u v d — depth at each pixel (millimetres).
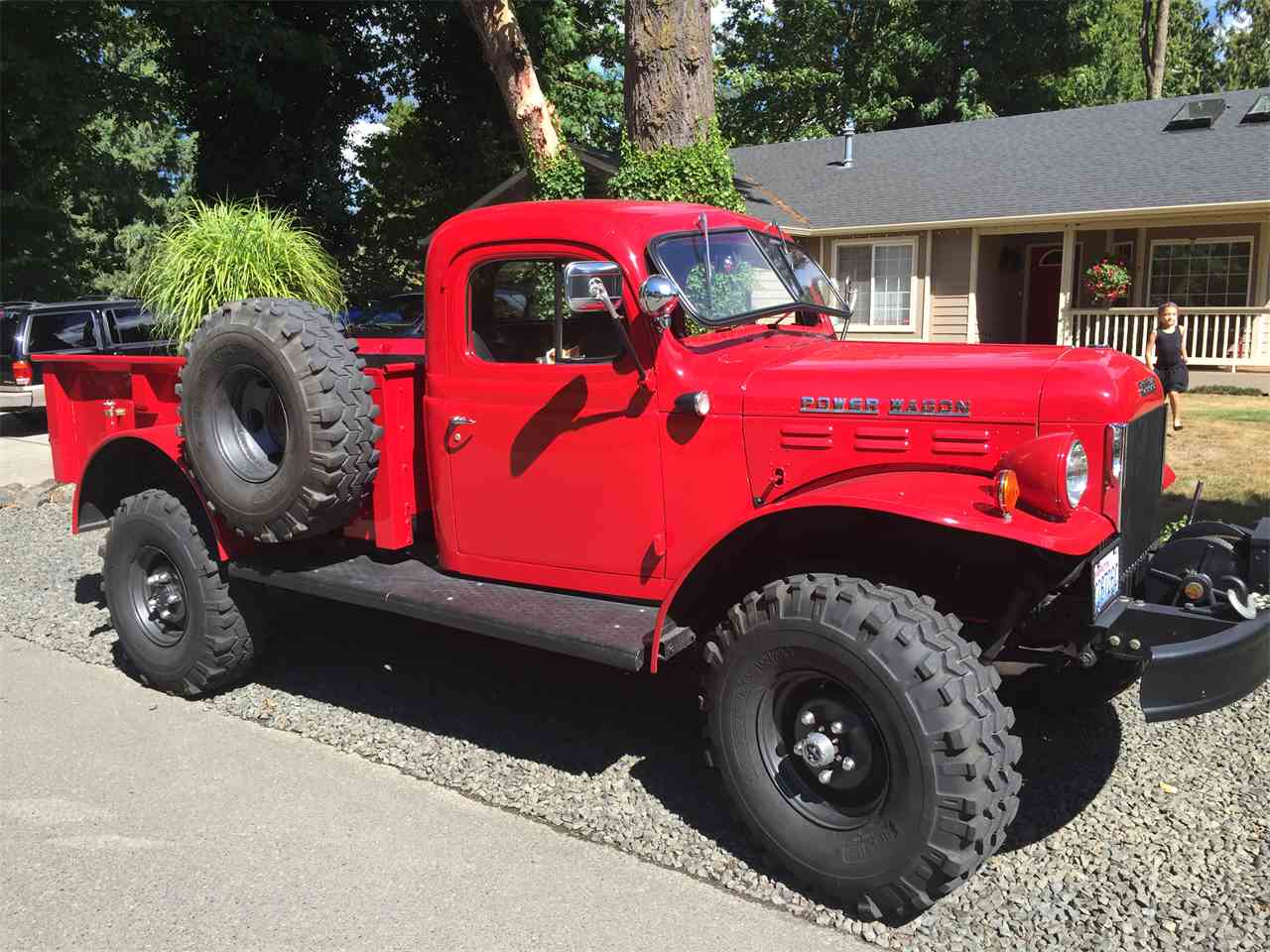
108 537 4699
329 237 21250
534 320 3699
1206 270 16609
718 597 3551
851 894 2912
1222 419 11969
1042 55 26516
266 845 3332
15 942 2836
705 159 8562
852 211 17922
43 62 16406
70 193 19438
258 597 4539
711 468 3422
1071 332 16953
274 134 19797
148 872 3186
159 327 7426
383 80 21203
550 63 21453
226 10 17531
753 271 3912
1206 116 17141
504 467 3809
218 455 4066
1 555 7246
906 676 2740
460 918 2922
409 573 4102
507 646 5273
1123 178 16203
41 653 5266
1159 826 3340
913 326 17969
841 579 2955
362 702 4543
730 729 3119
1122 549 3223
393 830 3426
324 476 3791
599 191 16453
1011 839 3297
